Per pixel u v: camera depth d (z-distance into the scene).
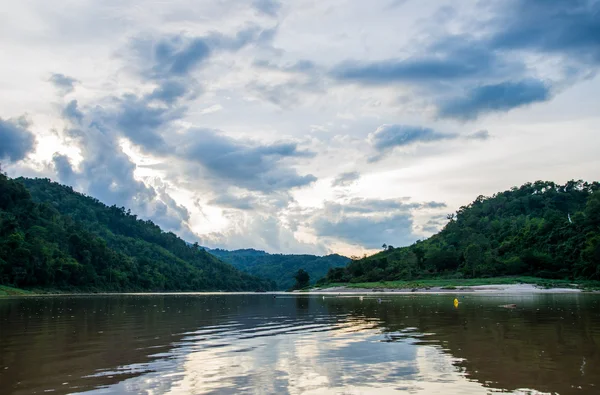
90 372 14.66
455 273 144.00
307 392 12.29
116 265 180.50
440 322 29.42
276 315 37.38
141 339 22.30
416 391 12.29
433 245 185.62
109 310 44.91
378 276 164.12
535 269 123.25
